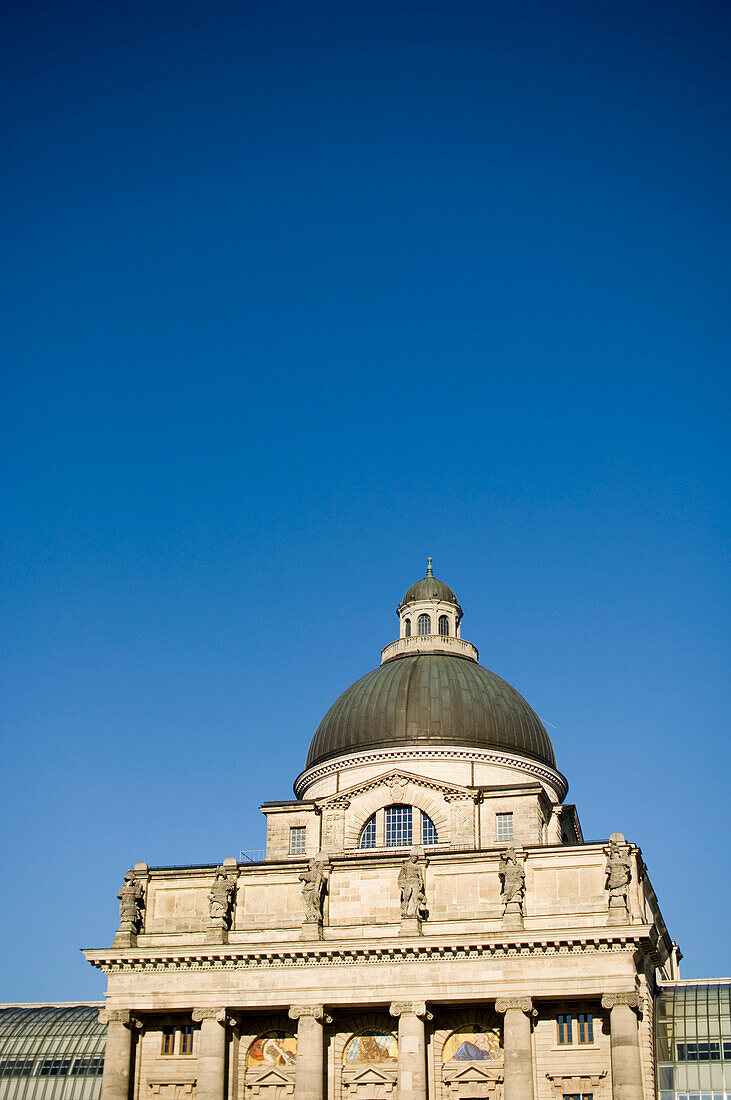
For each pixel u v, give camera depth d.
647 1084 85.00
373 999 87.81
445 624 119.62
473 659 117.62
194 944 92.00
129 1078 90.88
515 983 86.19
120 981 92.00
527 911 89.75
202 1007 90.19
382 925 90.88
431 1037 89.44
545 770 108.50
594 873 90.00
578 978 85.25
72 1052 100.94
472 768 105.25
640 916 89.06
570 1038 87.06
